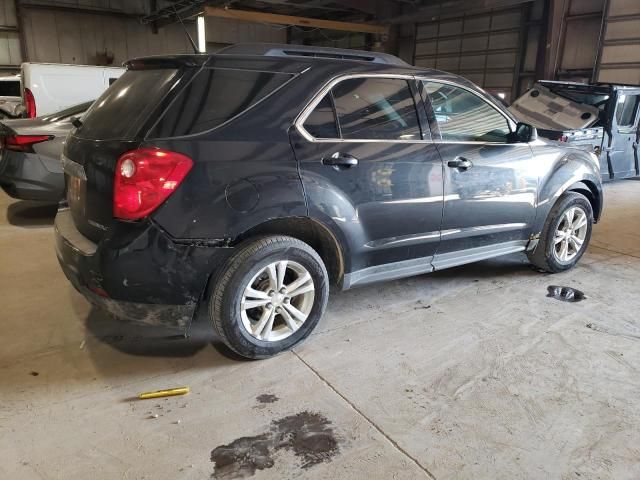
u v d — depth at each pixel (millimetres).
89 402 2229
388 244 2914
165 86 2307
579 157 3936
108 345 2719
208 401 2260
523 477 1852
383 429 2098
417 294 3553
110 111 2490
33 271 3744
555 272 4016
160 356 2629
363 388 2389
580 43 12094
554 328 3055
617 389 2426
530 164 3527
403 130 2922
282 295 2572
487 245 3477
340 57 2846
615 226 5676
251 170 2340
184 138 2225
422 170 2941
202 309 2803
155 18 16562
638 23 10664
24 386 2328
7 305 3162
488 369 2580
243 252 2395
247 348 2523
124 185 2141
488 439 2051
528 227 3654
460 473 1862
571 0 12117
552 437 2070
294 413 2189
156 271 2223
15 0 15523
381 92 2850
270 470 1855
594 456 1966
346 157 2627
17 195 4773
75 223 2578
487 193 3299
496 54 14156
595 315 3254
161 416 2146
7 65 15945
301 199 2477
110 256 2176
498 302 3434
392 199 2836
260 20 14383
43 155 4719
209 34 18953
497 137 3424
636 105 8195
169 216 2188
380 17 15953
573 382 2477
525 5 13078
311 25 15102
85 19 16750
